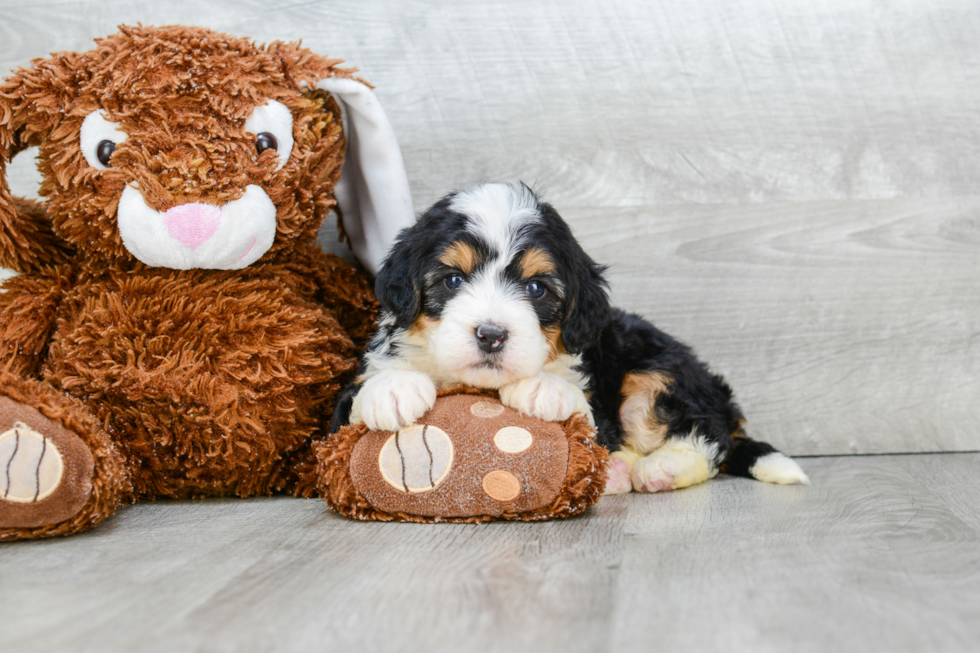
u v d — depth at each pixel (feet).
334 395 7.05
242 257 6.59
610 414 7.50
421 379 5.99
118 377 6.31
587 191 9.21
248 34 8.98
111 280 6.77
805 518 5.91
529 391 6.04
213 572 4.44
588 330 6.66
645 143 9.20
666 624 3.62
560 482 5.77
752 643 3.40
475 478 5.70
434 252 6.42
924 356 9.21
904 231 9.26
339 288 7.75
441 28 9.06
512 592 4.07
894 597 3.99
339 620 3.67
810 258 9.26
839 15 9.16
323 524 5.77
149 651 3.33
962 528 5.53
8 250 6.70
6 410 5.30
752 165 9.23
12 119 6.42
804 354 9.25
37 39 8.91
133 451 6.55
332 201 7.25
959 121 9.25
